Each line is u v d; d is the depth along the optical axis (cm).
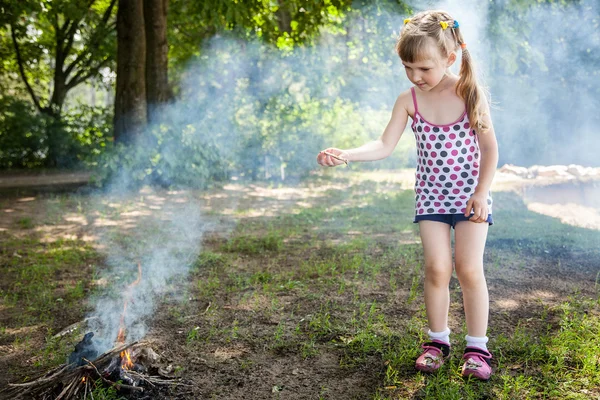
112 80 2219
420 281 500
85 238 750
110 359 308
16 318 432
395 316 414
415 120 323
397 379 316
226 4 1247
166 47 1357
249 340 376
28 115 1942
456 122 313
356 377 322
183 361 345
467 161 317
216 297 471
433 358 323
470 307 319
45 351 366
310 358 347
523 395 294
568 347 341
